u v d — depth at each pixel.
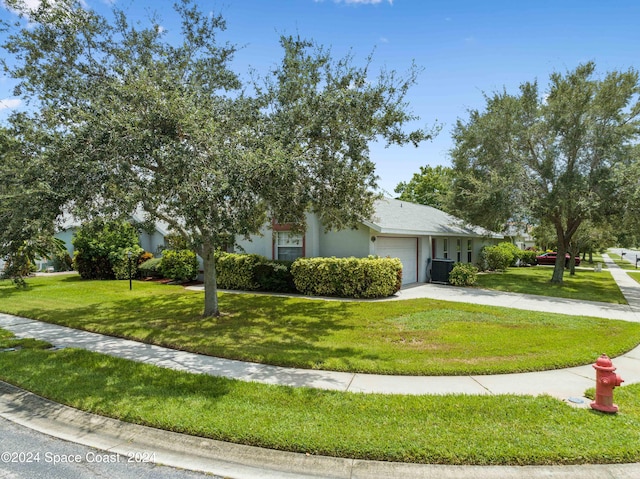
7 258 7.19
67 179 6.13
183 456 3.55
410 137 7.85
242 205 6.61
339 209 8.92
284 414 4.07
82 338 7.57
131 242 18.30
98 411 4.28
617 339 7.05
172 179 5.88
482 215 16.94
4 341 7.25
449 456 3.29
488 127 16.09
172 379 5.18
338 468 3.28
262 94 8.45
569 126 14.90
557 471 3.16
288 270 13.08
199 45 8.70
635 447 3.40
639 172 12.73
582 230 21.06
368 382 5.08
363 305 10.69
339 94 7.27
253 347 6.66
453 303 11.02
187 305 10.98
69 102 7.32
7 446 3.77
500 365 5.56
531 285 15.99
